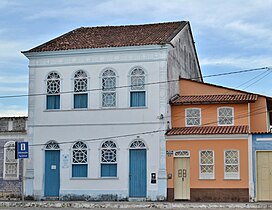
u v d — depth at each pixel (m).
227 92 35.28
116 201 33.19
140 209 28.69
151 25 39.53
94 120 34.56
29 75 35.84
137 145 33.72
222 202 31.25
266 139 31.53
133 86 34.22
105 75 34.75
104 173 34.19
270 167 31.48
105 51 34.66
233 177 31.80
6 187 35.41
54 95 35.50
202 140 32.47
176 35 36.41
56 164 34.94
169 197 32.69
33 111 35.56
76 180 34.41
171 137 33.03
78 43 36.06
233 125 33.44
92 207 30.39
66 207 30.59
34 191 34.94
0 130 35.97
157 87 33.72
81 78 35.09
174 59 36.00
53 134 35.12
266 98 34.28
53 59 35.56
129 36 36.50
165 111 33.44
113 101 34.50
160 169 33.03
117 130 34.16
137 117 33.88
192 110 34.16
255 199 31.33
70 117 34.97
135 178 33.56
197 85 36.03
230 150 31.97
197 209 28.39
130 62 34.34
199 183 32.25
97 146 34.38
